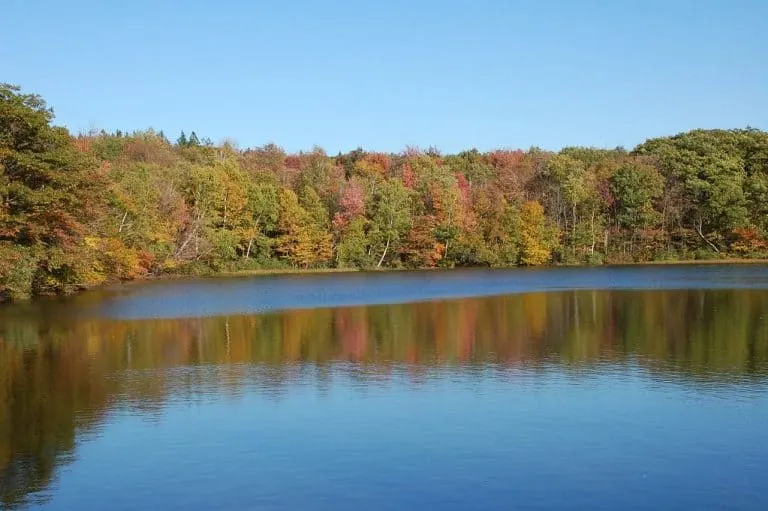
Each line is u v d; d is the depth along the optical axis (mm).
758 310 40281
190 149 124312
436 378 23438
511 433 17172
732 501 13180
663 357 26688
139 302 50312
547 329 34500
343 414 19016
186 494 13758
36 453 16203
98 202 58969
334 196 100938
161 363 26578
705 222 104125
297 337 32812
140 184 77188
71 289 57875
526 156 130125
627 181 103312
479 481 14172
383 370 24875
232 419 18703
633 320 37156
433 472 14664
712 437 16781
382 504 13156
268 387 22344
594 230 103625
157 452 16141
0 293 51031
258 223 95938
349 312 43125
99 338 32969
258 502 13320
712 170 103125
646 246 103375
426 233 98812
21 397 21359
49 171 49188
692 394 20875
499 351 28500
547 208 107625
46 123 50406
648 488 13789
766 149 106875
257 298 53375
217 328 36188
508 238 101438
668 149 112375
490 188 109125
